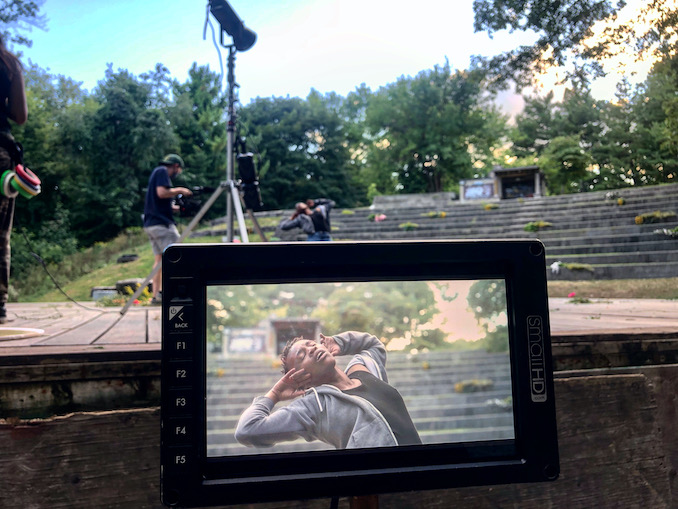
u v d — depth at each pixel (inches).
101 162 887.1
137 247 593.9
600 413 62.2
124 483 50.1
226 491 31.7
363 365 34.4
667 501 63.7
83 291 399.2
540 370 35.3
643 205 442.6
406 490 33.8
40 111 884.6
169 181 168.4
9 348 56.8
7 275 97.9
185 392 31.7
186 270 32.1
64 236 763.4
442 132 1277.1
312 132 1433.3
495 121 1254.3
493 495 59.0
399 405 34.2
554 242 408.8
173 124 1026.7
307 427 33.3
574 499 60.6
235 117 128.3
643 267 305.6
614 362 66.1
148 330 89.1
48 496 48.6
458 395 34.9
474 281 35.7
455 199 735.1
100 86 910.4
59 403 51.6
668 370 66.9
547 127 1203.2
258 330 33.3
